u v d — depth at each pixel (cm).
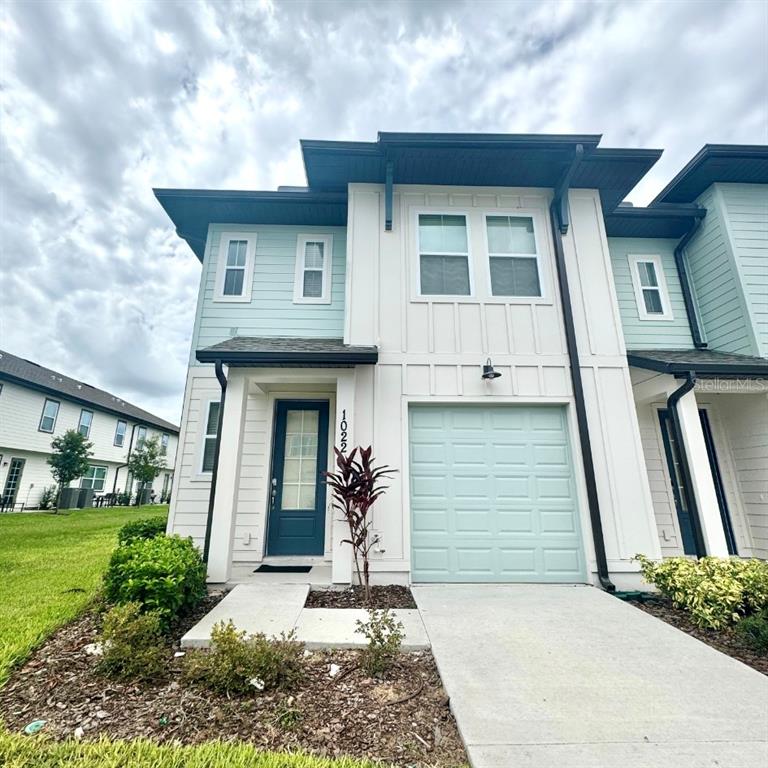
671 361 589
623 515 553
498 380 595
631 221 758
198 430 665
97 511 1678
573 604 447
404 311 617
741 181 732
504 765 205
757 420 663
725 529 687
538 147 599
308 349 564
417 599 461
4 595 458
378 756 217
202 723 240
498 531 553
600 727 235
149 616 326
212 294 724
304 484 669
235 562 615
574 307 631
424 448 578
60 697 267
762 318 668
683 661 317
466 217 664
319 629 363
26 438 1744
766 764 207
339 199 700
